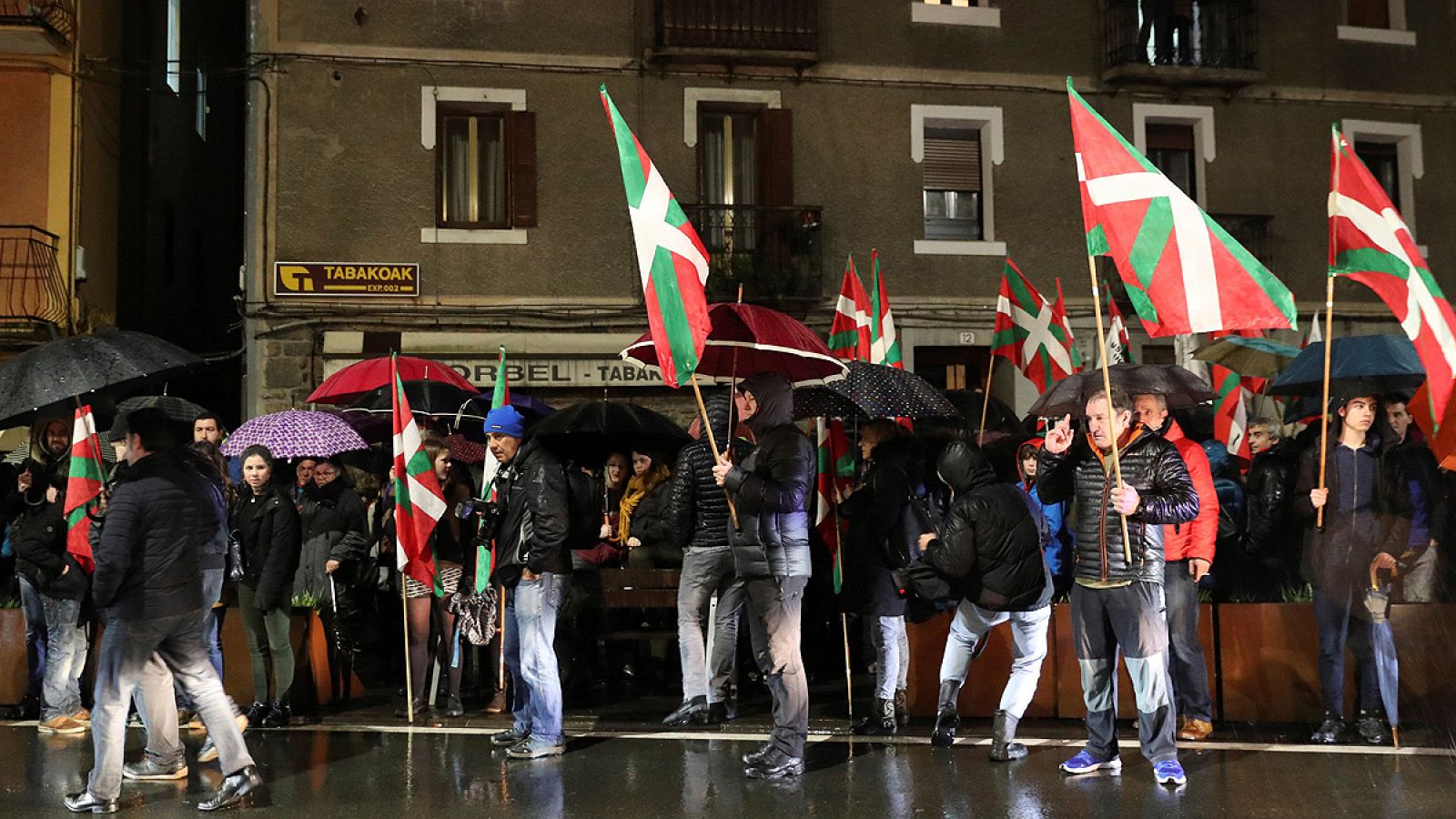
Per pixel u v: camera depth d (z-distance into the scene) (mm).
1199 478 7617
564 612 9367
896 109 18219
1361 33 19453
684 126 17750
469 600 8977
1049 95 18594
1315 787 6566
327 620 9469
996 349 10508
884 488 8156
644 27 17688
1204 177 18953
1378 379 8320
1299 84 19250
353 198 17000
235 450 9195
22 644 9344
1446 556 7949
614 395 17344
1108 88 18734
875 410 8406
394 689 10328
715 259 17469
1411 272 7133
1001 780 6824
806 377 7770
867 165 18109
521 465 7387
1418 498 7828
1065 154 18578
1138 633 6629
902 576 8125
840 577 8375
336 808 6285
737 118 18141
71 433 9195
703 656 8680
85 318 17203
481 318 17141
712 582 8633
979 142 18672
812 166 17984
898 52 18250
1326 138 19281
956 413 8695
